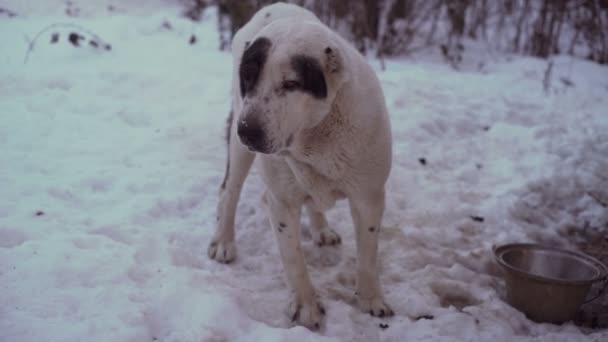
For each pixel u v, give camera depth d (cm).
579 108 375
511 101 380
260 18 239
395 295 236
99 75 359
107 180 278
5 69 349
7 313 204
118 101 341
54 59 370
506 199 294
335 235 262
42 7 453
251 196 282
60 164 283
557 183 306
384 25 483
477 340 218
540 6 513
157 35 445
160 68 379
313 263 255
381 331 222
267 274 245
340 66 200
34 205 254
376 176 217
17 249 226
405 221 276
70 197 264
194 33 457
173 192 276
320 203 223
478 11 524
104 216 255
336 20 472
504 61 470
